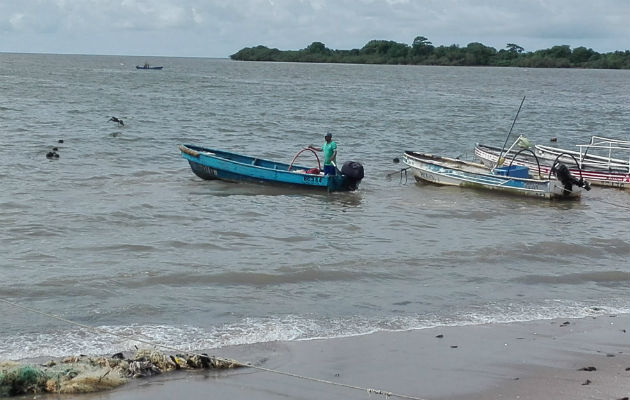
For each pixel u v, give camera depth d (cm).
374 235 1989
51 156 3050
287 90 8669
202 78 11244
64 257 1688
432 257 1762
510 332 1286
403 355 1170
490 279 1614
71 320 1288
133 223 2034
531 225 2175
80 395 991
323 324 1300
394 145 3991
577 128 5250
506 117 5875
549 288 1567
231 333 1242
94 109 5269
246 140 3981
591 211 2412
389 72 16600
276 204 2369
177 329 1254
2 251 1723
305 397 1016
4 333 1210
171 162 3066
